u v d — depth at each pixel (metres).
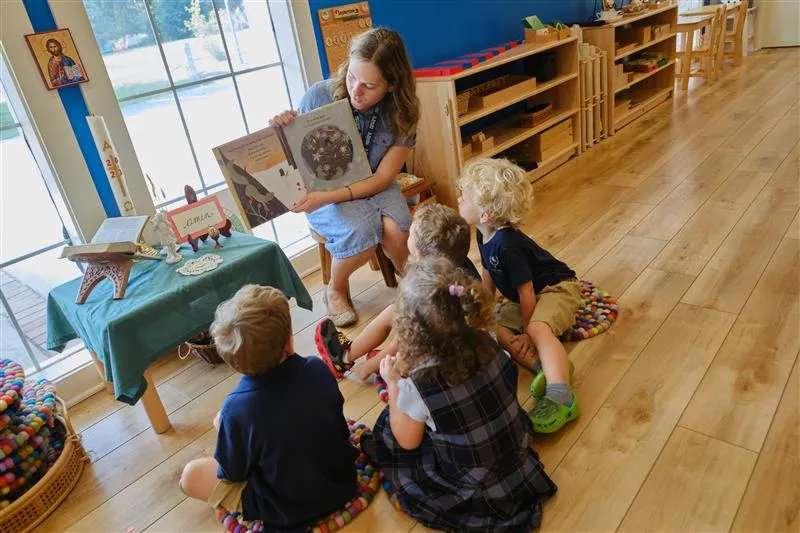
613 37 3.99
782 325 1.88
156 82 2.28
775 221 2.57
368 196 2.24
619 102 4.52
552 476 1.46
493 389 1.28
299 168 2.07
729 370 1.73
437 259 1.28
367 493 1.47
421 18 3.16
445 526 1.34
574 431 1.59
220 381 2.09
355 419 1.77
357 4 2.79
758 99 4.51
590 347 1.92
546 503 1.39
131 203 1.98
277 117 2.01
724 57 5.87
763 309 1.98
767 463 1.41
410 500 1.40
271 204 2.04
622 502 1.36
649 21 4.83
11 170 1.97
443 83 2.81
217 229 1.96
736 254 2.36
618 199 3.08
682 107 4.67
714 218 2.69
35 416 1.62
